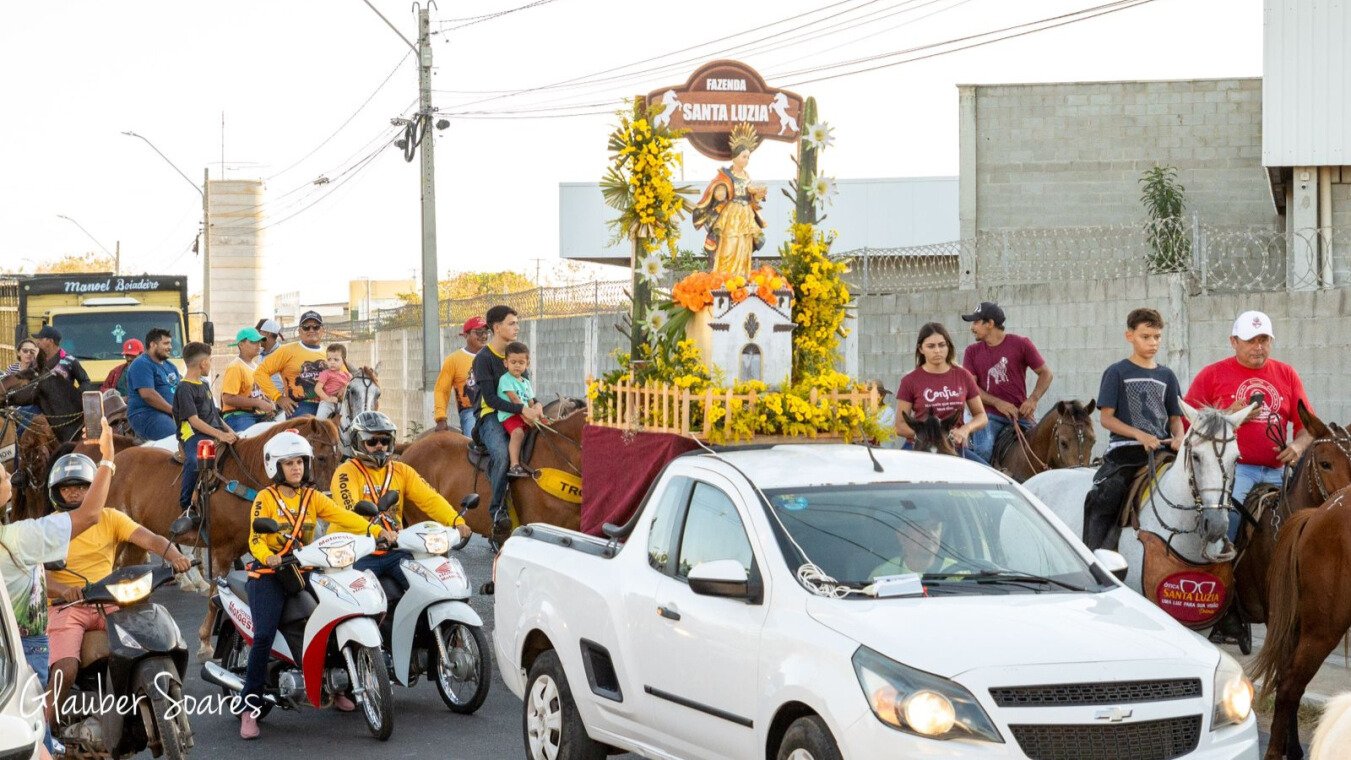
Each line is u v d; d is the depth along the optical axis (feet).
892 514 22.53
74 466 26.07
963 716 17.99
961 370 38.83
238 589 31.71
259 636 30.32
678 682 22.27
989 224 81.05
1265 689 26.66
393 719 30.58
